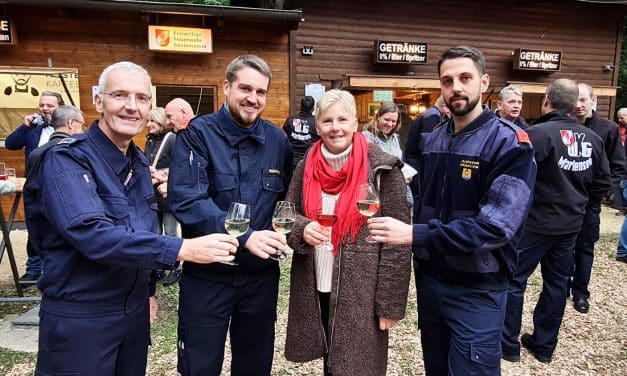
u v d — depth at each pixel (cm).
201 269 189
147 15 625
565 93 284
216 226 174
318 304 193
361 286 182
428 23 885
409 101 1104
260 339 205
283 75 723
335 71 848
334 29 840
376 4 855
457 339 182
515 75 946
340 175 186
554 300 289
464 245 161
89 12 632
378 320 186
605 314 367
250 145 194
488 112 181
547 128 277
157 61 673
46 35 628
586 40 976
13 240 588
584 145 281
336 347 183
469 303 180
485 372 176
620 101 1383
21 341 313
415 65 885
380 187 189
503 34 928
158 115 411
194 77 690
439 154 191
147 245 140
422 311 203
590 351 309
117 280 153
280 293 396
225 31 690
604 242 588
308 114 595
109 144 158
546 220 277
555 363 295
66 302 148
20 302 384
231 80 186
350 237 182
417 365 287
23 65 628
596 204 356
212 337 191
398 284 182
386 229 166
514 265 182
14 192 344
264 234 170
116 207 153
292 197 200
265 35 707
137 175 169
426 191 198
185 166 186
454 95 176
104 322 151
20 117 644
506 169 167
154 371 273
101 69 654
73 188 141
